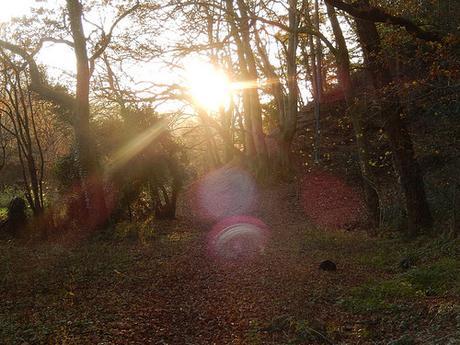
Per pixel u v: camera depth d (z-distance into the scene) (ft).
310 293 35.99
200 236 63.98
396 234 53.26
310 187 96.43
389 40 39.58
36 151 98.02
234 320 31.50
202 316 32.24
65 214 66.23
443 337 22.94
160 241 59.26
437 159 69.72
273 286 38.32
